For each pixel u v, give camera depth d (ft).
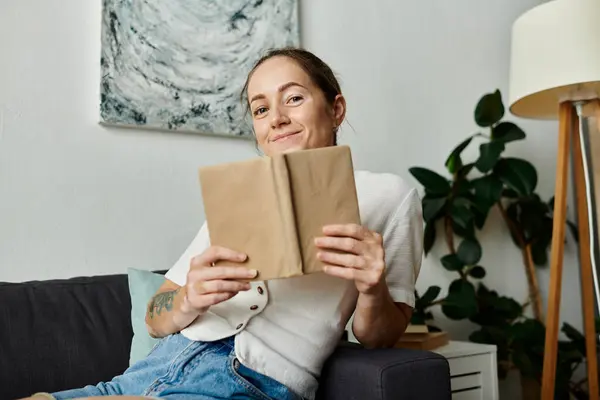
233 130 6.49
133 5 6.06
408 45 8.00
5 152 5.39
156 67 6.12
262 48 6.74
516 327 7.23
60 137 5.65
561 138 6.19
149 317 3.68
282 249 2.93
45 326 4.41
